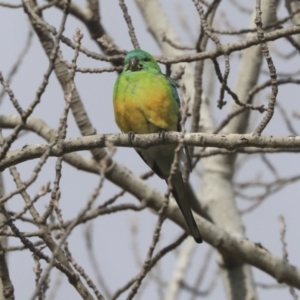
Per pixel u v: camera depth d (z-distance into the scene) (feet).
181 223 42.01
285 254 42.24
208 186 49.01
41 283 25.18
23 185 28.40
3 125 44.93
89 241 45.14
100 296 28.73
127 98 37.86
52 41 42.22
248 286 45.85
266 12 48.01
